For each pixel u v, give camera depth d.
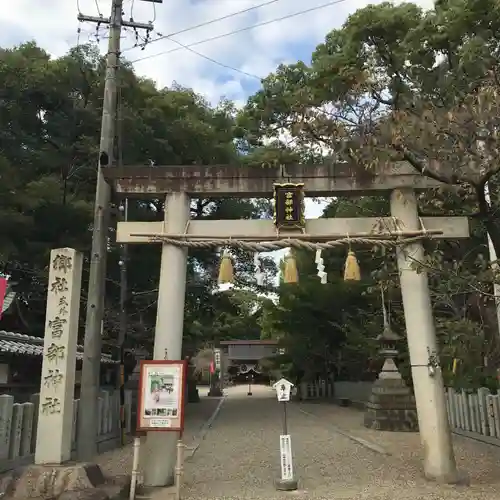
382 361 21.03
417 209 9.12
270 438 14.29
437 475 8.23
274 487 8.32
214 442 13.66
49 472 7.36
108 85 11.61
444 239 8.95
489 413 12.19
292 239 8.87
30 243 16.30
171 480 8.27
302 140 8.93
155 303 18.48
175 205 9.12
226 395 38.78
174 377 7.68
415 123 7.57
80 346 16.25
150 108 19.17
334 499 7.47
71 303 8.34
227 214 21.25
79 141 18.39
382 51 15.79
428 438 8.37
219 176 9.17
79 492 6.95
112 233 17.19
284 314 27.48
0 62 17.03
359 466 10.05
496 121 7.07
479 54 11.35
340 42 18.53
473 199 9.02
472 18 13.10
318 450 12.16
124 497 7.48
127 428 15.02
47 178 16.62
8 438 8.88
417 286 8.77
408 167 9.11
